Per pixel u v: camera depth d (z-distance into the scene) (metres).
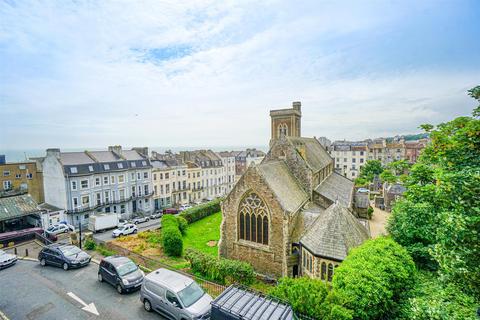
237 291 12.61
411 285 14.02
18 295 17.11
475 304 9.40
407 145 100.62
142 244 30.23
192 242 32.84
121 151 53.12
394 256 13.88
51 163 43.94
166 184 60.69
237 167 101.19
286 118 49.50
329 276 17.73
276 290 13.70
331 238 18.19
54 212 40.00
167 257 26.52
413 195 18.11
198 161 72.94
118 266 17.95
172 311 13.99
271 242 22.83
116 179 49.31
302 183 30.20
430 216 16.56
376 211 48.31
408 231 18.08
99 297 16.84
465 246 8.80
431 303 9.72
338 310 11.44
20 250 27.05
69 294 17.19
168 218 34.12
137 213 52.53
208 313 13.65
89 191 45.03
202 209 45.78
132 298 16.75
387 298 12.48
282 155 31.66
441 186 10.15
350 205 32.56
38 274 20.30
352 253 14.91
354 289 12.38
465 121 12.83
